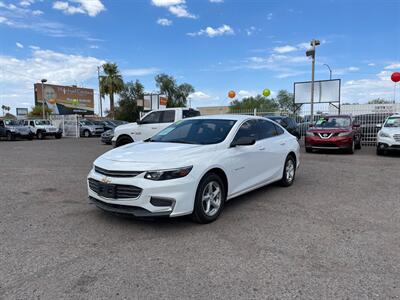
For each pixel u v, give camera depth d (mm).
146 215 4027
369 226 4434
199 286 2934
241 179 5258
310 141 12828
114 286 2936
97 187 4406
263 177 5930
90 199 4688
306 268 3256
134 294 2807
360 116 16953
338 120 13711
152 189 4012
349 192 6371
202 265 3328
